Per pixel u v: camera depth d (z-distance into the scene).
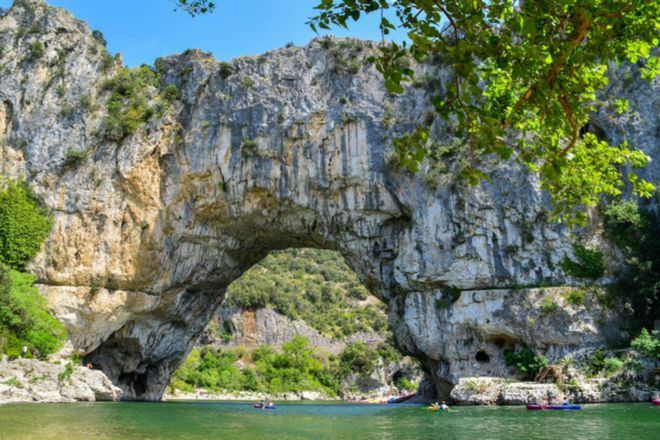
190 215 50.56
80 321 47.47
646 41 9.86
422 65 48.59
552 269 43.03
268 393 92.19
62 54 51.94
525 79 9.66
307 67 50.62
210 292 57.19
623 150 13.63
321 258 152.12
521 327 42.31
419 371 102.94
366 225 48.91
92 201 48.88
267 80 50.62
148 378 58.00
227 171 49.59
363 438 22.58
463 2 8.61
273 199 49.59
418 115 47.56
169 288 51.41
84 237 48.28
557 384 39.16
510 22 8.42
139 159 49.59
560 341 41.19
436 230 45.88
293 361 101.00
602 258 42.38
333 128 48.50
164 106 51.38
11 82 50.25
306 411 40.66
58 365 42.06
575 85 10.29
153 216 49.94
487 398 40.12
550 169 9.66
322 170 48.44
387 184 47.31
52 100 50.72
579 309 41.22
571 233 43.22
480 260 44.53
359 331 115.75
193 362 96.50
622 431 23.06
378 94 48.69
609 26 9.36
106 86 52.19
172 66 54.28
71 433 22.11
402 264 46.91
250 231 52.84
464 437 22.64
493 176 45.34
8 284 41.12
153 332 53.53
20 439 19.91
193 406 45.66
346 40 50.81
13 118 49.66
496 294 43.53
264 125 49.34
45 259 47.12
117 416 30.50
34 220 46.94
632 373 37.56
